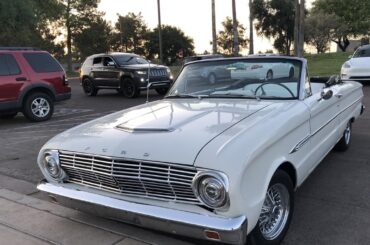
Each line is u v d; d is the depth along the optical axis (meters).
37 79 11.34
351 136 8.17
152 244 3.96
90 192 3.79
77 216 4.62
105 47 69.62
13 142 8.70
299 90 4.72
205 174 3.15
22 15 27.48
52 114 12.12
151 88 17.19
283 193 3.96
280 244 3.99
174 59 84.19
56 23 55.84
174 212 3.29
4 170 6.59
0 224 4.48
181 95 5.24
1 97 10.65
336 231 4.23
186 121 3.91
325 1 52.28
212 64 5.29
